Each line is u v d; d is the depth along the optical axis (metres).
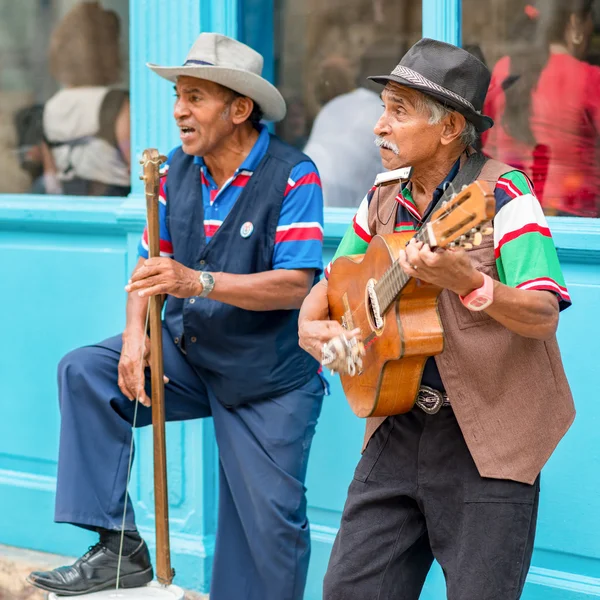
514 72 3.63
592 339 3.28
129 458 3.26
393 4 3.94
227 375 3.26
